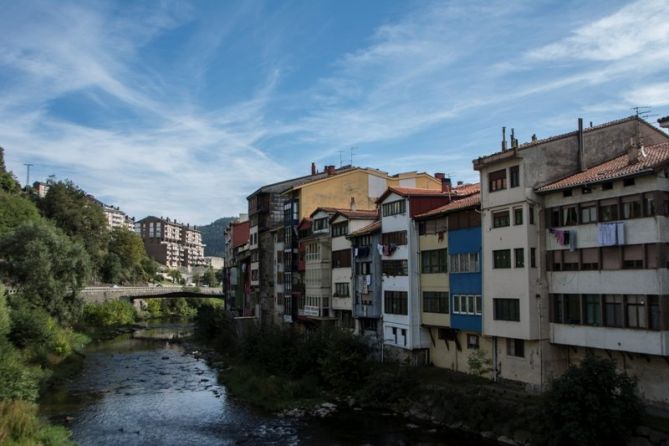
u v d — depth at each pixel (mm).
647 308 30016
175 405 47219
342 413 42750
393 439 35969
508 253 38062
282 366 55219
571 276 34719
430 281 46500
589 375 28594
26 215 106062
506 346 39219
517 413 33594
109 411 45125
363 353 48812
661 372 30594
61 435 35312
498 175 39062
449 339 45531
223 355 73188
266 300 79000
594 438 27703
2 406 34156
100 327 105188
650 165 29625
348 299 57000
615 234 31562
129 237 163000
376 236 52656
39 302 69000
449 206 44844
